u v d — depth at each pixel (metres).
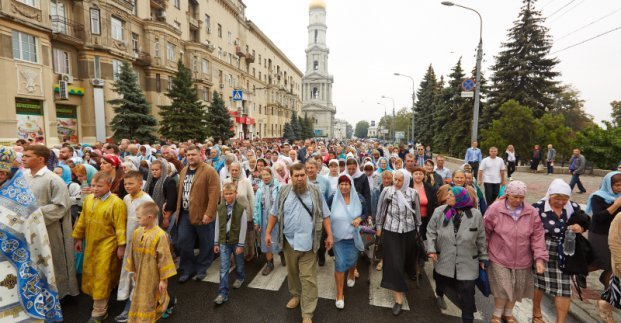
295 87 82.88
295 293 3.96
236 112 40.53
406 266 4.55
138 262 3.14
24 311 2.71
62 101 19.80
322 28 94.44
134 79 20.55
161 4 28.53
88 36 21.11
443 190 4.80
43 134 17.80
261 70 56.19
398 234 4.02
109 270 3.58
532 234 3.38
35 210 2.85
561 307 3.35
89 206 3.59
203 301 4.10
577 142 20.31
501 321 3.65
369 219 4.95
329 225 3.92
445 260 3.54
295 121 62.56
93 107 21.69
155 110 27.30
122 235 3.55
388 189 4.25
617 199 3.61
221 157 9.63
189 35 33.50
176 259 5.52
